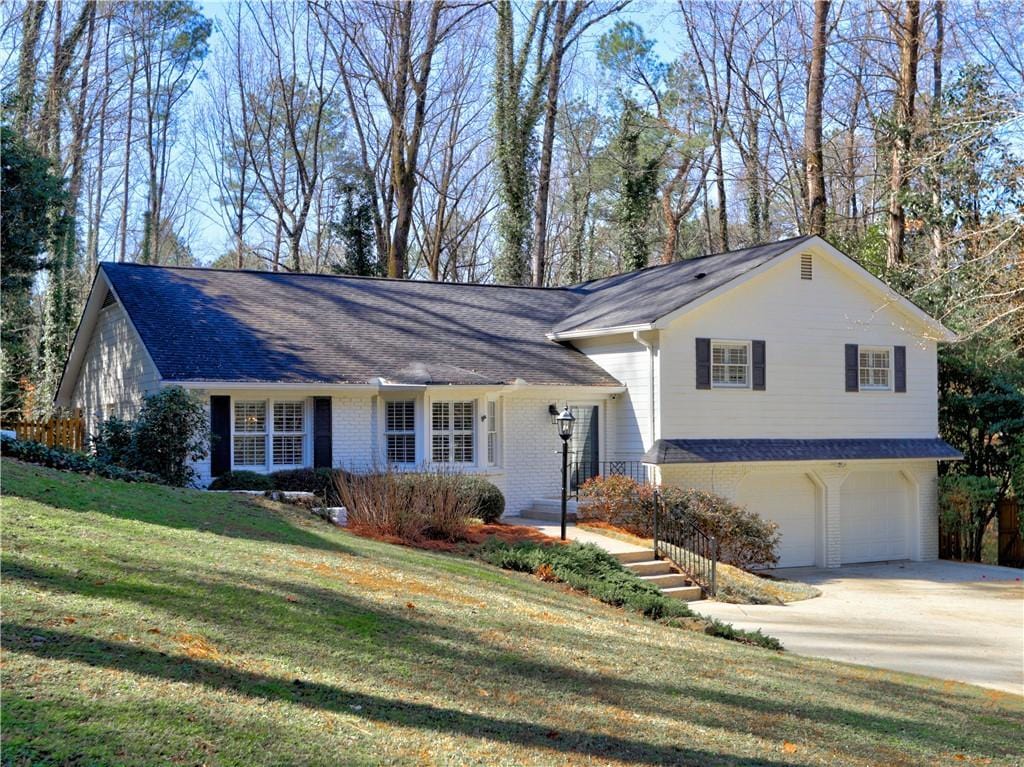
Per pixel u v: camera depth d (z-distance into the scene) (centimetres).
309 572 1034
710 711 799
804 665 1108
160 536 1050
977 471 2709
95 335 2561
